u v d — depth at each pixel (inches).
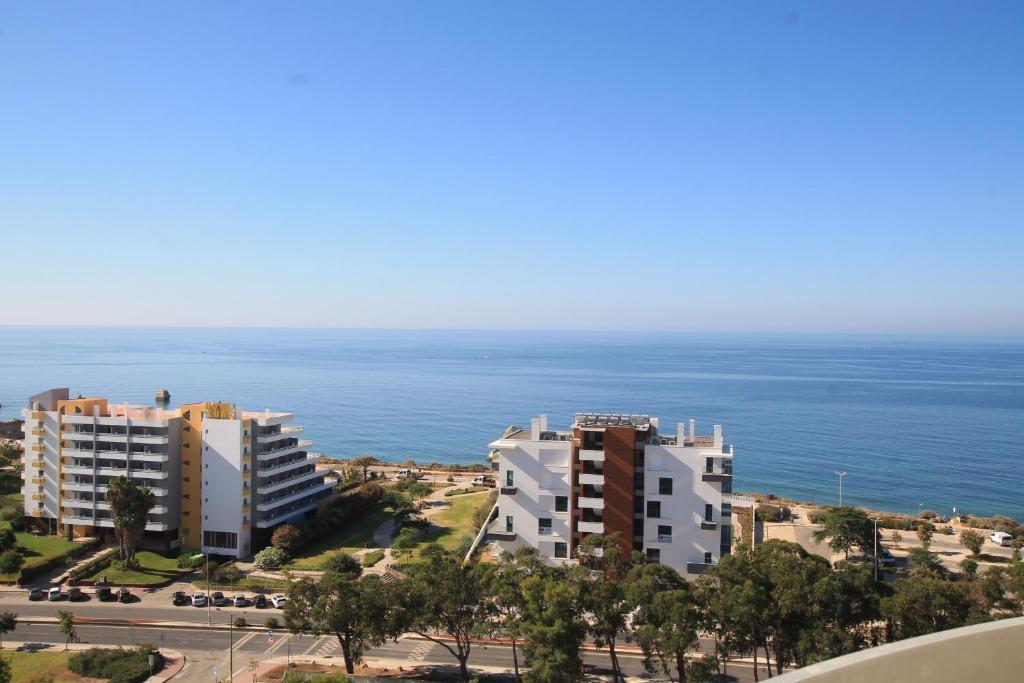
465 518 4805.6
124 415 4419.3
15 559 3646.7
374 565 3848.4
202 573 3836.1
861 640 2171.5
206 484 4200.3
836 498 6461.6
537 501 3454.7
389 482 5895.7
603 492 3371.1
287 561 3939.5
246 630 3105.3
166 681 2583.7
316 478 4896.7
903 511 6092.5
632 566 2677.2
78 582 3654.0
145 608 3351.4
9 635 3031.5
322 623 2452.0
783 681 476.7
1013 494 6604.3
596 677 2546.8
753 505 4677.7
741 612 2105.1
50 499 4303.6
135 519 3759.8
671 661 2637.8
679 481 3361.2
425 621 2394.2
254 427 4288.9
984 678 544.1
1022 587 2345.0
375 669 2645.2
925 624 2105.1
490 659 2755.9
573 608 2219.5
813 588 2161.7
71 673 2630.4
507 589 2336.4
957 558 4131.4
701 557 3331.7
